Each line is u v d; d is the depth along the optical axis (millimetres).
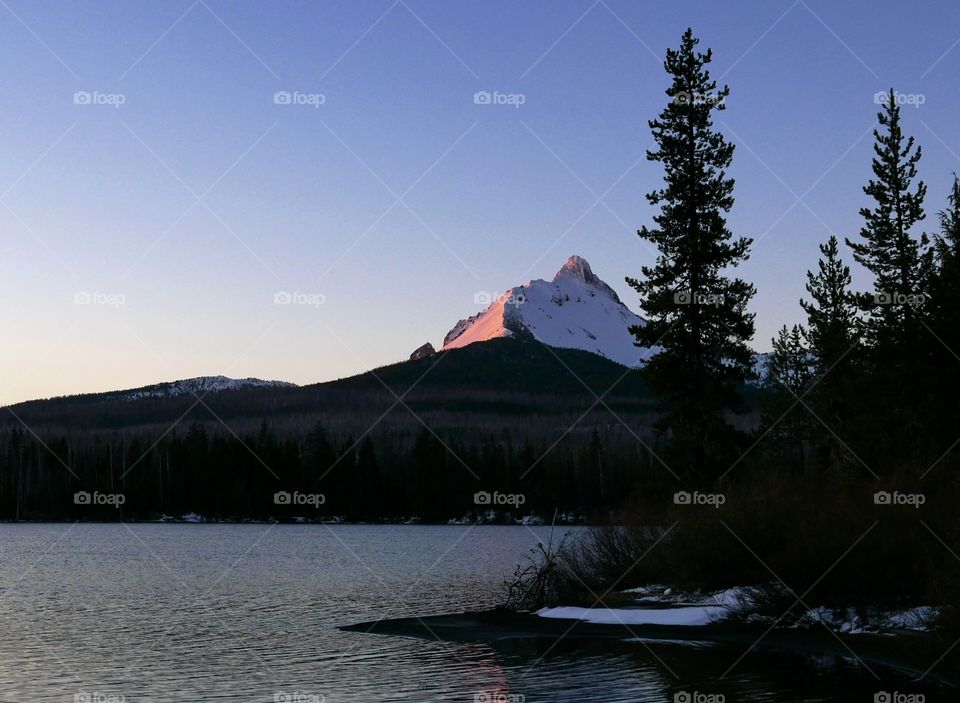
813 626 30578
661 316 49594
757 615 31875
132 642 31953
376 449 172250
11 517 153500
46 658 28766
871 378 54844
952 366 50344
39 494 154250
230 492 151875
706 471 48281
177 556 82438
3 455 157000
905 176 57812
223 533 127438
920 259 56656
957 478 30750
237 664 27266
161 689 23891
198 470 154375
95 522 152750
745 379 49375
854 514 30672
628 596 36750
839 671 24109
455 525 148500
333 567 68188
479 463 155625
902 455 50125
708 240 48938
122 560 77750
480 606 41719
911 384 51094
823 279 72125
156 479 155375
